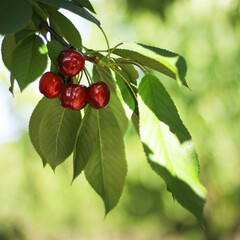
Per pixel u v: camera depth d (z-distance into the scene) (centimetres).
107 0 247
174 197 54
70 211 254
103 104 60
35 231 256
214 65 208
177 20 216
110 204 61
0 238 227
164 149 55
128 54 58
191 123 211
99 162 61
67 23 62
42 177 246
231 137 212
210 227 261
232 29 209
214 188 235
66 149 61
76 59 57
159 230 279
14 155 248
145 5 212
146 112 56
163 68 58
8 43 62
